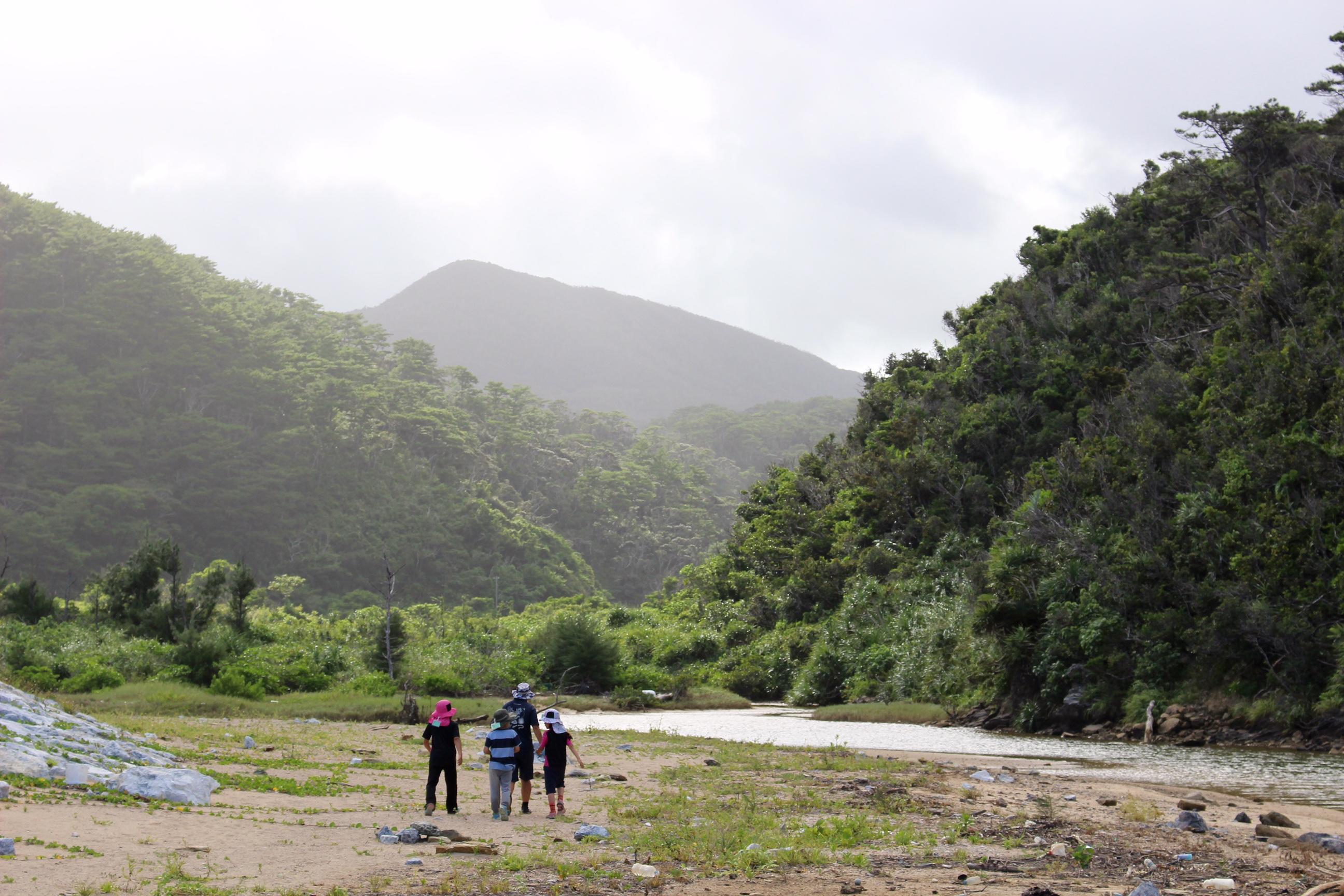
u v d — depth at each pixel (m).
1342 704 26.66
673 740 25.88
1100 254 74.38
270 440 169.38
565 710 41.84
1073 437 57.84
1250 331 45.72
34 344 168.25
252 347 188.62
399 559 161.50
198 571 147.25
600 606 114.56
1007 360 68.25
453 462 192.00
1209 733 28.91
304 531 160.38
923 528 59.09
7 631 40.50
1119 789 17.94
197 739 20.41
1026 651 35.34
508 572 168.88
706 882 9.47
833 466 80.69
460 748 13.34
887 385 87.00
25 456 152.62
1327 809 15.91
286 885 8.72
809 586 60.97
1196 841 12.27
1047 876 10.12
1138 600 33.59
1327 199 60.34
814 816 13.75
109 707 29.77
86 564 140.50
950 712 36.66
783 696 53.38
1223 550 32.38
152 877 8.59
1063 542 37.50
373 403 184.12
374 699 34.03
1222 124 62.94
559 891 8.99
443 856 10.32
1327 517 30.66
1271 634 28.55
